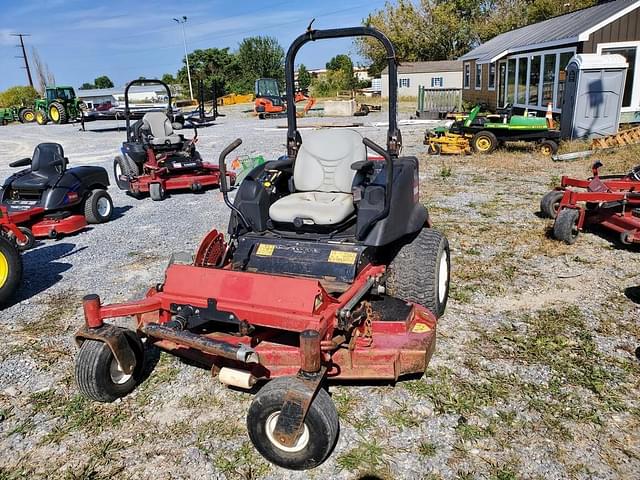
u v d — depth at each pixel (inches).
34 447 113.2
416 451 106.7
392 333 121.7
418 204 156.6
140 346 128.5
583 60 443.2
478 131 472.7
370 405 120.8
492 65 821.9
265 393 97.7
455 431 111.7
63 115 1032.2
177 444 112.0
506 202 296.5
